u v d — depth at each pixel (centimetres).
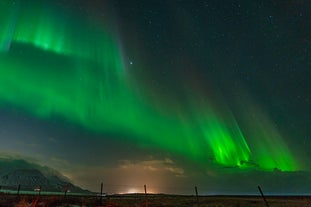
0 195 3800
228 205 3319
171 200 4447
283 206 3136
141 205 3039
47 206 2792
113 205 2947
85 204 2981
